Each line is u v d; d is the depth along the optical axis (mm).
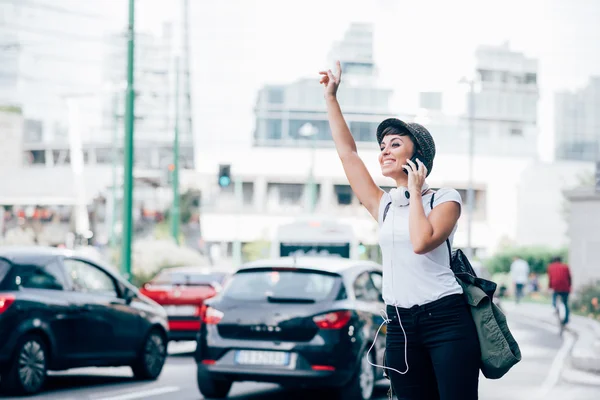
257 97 96375
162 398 12945
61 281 13570
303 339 12000
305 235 32656
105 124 102750
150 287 20438
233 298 12508
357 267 13438
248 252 80375
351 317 12281
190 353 21062
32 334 12805
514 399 13664
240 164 89000
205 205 88562
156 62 99125
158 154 95938
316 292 12359
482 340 4723
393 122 4941
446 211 4711
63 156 104000
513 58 99750
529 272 63906
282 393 13898
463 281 4840
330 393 14000
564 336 27781
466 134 96750
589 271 42219
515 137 98812
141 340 15195
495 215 90062
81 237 65875
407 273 4789
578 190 42406
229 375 12211
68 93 45906
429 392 4914
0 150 104250
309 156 89312
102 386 14375
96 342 14000
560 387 15312
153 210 88062
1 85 110875
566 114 110562
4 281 12672
